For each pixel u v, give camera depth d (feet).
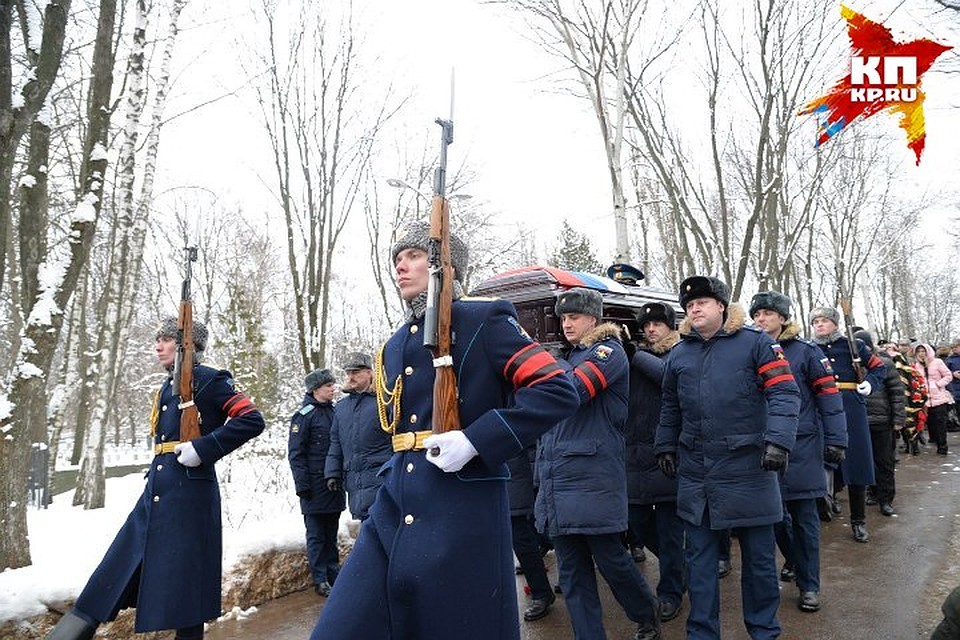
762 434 12.16
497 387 7.74
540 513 12.39
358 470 17.08
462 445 7.00
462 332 7.74
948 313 163.43
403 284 8.27
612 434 12.21
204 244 81.41
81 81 32.63
